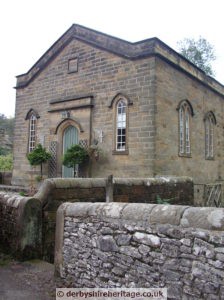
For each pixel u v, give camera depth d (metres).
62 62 17.11
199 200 16.95
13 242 7.36
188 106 16.28
